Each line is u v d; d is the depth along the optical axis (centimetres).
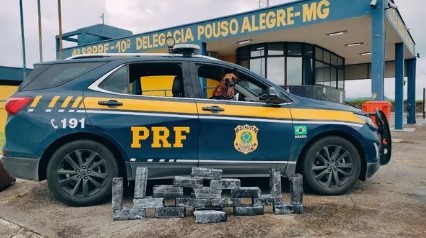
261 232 318
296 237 306
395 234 310
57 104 396
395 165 658
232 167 412
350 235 309
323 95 1378
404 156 775
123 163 414
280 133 421
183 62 433
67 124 389
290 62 1653
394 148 919
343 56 2075
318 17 1229
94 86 407
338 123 433
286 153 423
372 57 1129
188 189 452
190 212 376
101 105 397
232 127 412
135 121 397
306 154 432
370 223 338
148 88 456
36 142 390
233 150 412
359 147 448
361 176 454
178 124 403
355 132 437
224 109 415
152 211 382
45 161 405
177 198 362
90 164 400
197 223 342
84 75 412
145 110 402
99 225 342
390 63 2262
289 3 1284
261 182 502
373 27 1123
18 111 398
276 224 338
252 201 370
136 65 424
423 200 416
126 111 399
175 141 402
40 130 390
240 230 323
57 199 435
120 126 394
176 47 441
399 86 1625
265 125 419
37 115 394
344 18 1178
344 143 436
